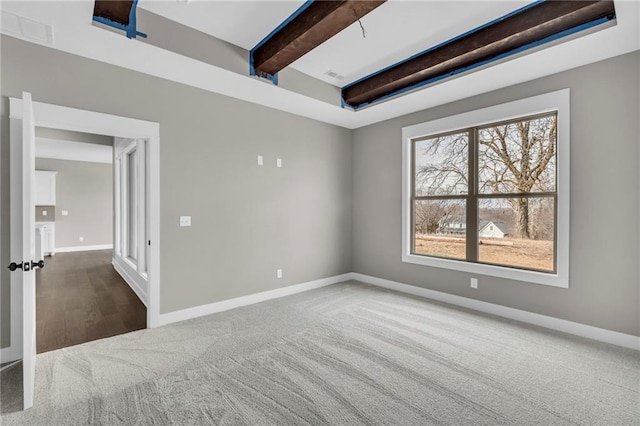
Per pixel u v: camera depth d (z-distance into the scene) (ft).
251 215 12.40
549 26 7.84
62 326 10.14
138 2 7.78
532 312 10.33
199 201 10.94
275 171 13.19
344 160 16.10
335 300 12.80
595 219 9.07
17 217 7.80
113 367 7.52
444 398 6.38
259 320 10.56
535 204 10.50
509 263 11.07
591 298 9.16
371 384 6.84
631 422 5.70
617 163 8.70
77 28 7.36
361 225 16.10
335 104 12.87
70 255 24.79
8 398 6.31
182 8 8.04
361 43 9.68
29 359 6.00
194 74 9.86
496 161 11.41
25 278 6.01
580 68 9.29
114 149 19.88
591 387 6.76
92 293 14.05
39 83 8.02
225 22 8.66
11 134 7.69
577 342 8.89
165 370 7.40
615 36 7.70
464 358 8.00
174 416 5.81
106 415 5.84
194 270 10.84
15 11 6.69
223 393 6.52
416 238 14.02
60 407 6.04
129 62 9.04
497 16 8.30
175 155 10.37
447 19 8.43
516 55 8.82
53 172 26.58
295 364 7.68
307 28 8.03
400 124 14.21
